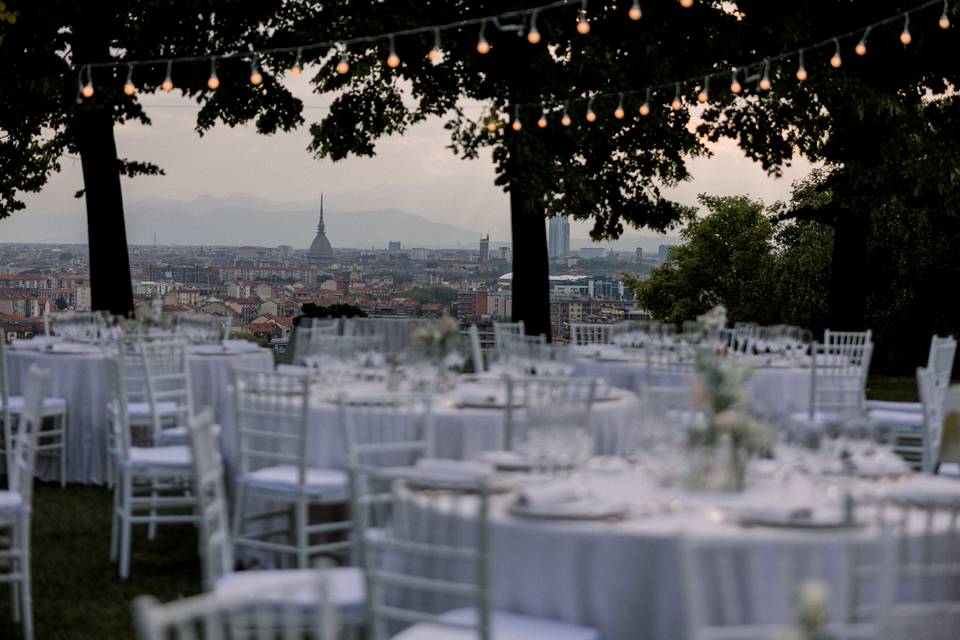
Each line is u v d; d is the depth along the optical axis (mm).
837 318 19188
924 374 7703
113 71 16344
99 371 9695
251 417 6777
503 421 6473
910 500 4020
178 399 9523
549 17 16188
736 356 10023
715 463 4355
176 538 7707
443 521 4031
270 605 4230
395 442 6426
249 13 17312
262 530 6656
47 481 9844
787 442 4531
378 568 4328
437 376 7430
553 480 4496
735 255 36875
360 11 16359
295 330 15789
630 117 16734
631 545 3729
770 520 3756
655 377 9523
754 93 17078
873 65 17953
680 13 17062
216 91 17234
